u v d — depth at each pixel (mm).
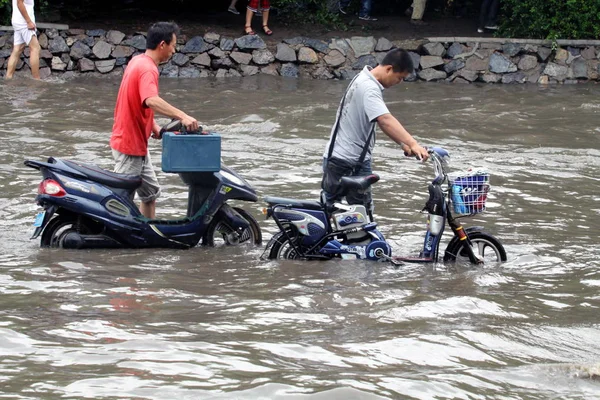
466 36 21750
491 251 8516
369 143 8047
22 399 4602
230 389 4801
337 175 8102
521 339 5941
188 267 7680
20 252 7941
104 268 7492
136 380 4895
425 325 6129
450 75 20938
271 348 5500
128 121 8406
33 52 18797
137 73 8250
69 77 19672
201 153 8078
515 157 12992
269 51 20891
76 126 14336
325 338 5770
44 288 6730
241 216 8633
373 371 5195
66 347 5391
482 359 5527
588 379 5266
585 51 21109
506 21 21688
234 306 6445
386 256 8000
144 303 6438
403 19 23234
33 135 13516
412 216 9727
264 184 10953
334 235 8023
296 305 6512
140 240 8281
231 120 15211
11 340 5473
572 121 15961
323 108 16625
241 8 23422
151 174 8820
